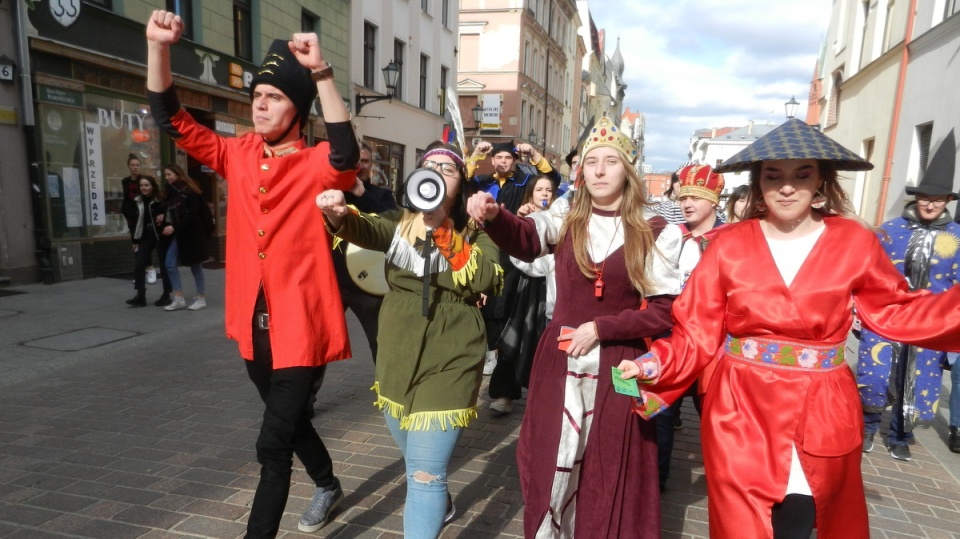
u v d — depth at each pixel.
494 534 2.78
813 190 1.89
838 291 1.86
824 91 19.09
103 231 9.16
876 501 3.28
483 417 4.29
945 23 9.65
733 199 3.60
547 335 2.19
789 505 1.94
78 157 8.61
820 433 1.85
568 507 2.14
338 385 4.84
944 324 1.78
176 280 7.10
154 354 5.46
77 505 2.88
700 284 2.04
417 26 19.77
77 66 8.49
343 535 2.70
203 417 4.03
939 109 9.81
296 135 2.36
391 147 18.86
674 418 3.21
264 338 2.32
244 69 11.84
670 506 3.14
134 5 9.36
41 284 8.23
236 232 2.32
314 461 2.71
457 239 2.24
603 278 2.10
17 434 3.68
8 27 7.59
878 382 3.77
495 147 4.63
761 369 1.94
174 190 6.98
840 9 17.12
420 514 2.20
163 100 2.31
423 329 2.25
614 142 2.06
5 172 7.71
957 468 3.76
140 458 3.40
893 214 11.16
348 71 15.81
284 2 12.95
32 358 5.13
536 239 2.17
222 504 2.93
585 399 2.11
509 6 29.67
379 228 2.30
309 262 2.28
